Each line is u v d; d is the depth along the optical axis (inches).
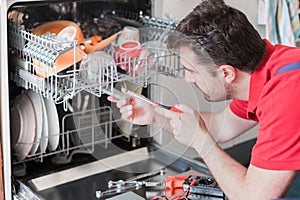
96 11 61.8
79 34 55.2
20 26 49.3
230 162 51.5
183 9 67.6
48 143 55.9
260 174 48.2
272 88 47.9
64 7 58.7
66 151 59.4
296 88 46.2
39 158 57.2
